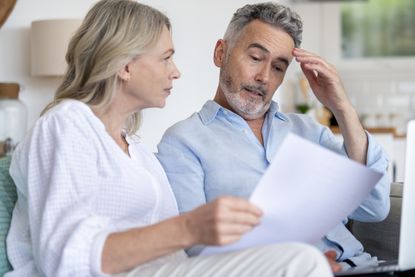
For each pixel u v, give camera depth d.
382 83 5.86
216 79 3.79
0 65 3.85
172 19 3.77
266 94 1.87
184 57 3.79
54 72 3.47
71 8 3.80
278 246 1.19
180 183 1.80
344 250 1.82
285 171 1.16
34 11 3.82
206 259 1.26
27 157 1.40
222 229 1.13
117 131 1.60
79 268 1.22
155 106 1.59
